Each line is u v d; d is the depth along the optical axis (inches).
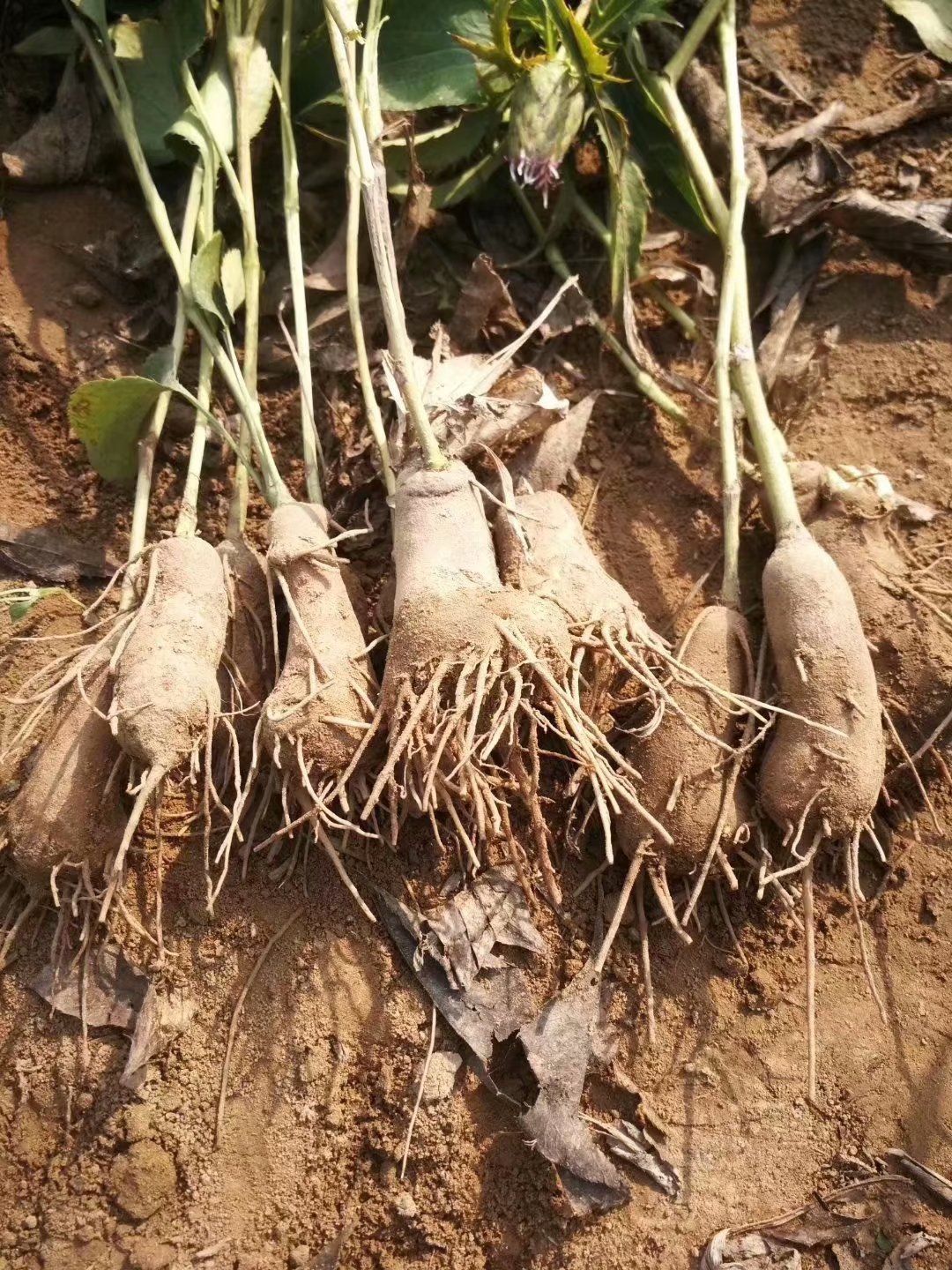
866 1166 16.3
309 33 20.9
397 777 16.5
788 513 17.5
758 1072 16.6
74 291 20.0
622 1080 16.4
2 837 16.3
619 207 19.6
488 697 15.7
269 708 15.9
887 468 19.7
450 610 15.5
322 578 16.6
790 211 20.7
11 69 21.4
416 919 16.6
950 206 20.9
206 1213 15.7
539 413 18.3
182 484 19.2
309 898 16.9
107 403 17.5
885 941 17.3
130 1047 16.2
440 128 21.1
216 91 19.9
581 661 16.5
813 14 22.7
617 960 16.9
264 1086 16.1
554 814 17.3
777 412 20.3
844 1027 16.9
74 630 18.3
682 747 16.4
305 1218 15.8
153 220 18.9
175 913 16.8
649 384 19.9
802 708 16.4
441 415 17.3
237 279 19.7
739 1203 16.1
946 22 22.5
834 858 17.2
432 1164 15.9
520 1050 16.4
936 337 20.6
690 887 17.1
